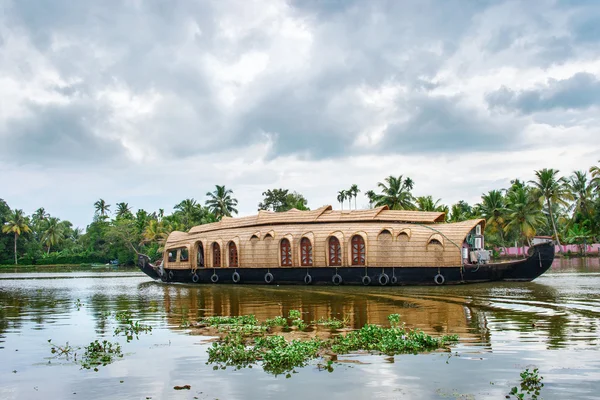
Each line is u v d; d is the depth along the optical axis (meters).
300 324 16.38
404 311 19.06
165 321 17.81
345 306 21.03
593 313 17.56
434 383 9.83
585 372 10.33
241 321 17.14
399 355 11.91
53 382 10.48
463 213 80.81
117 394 9.66
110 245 86.19
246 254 35.50
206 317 18.70
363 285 31.91
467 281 30.72
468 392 9.31
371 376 10.33
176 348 13.23
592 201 65.81
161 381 10.39
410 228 32.03
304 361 11.61
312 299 24.23
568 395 9.05
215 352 12.41
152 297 26.75
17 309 21.92
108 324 17.34
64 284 39.53
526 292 24.81
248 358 11.92
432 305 20.66
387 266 31.39
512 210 61.19
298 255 33.72
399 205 61.09
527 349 12.23
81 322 17.89
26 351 13.20
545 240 30.00
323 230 33.78
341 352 12.30
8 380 10.66
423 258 30.88
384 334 13.63
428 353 12.05
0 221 93.00
